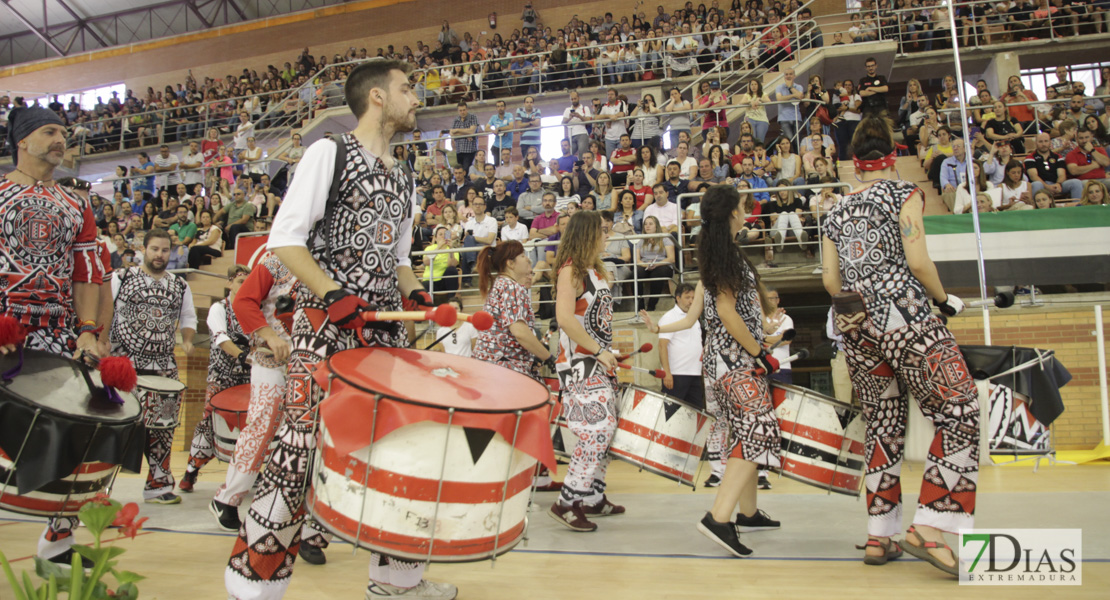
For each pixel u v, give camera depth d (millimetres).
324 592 2629
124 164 18922
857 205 2840
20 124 2635
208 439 5238
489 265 4301
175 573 2916
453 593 2488
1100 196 8383
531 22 18859
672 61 14812
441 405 1710
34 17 23000
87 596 1619
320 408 1768
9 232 2576
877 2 14680
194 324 4996
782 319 6457
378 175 2057
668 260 8305
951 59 14750
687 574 2850
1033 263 7438
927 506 2695
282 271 3426
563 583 2736
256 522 1906
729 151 11664
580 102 15336
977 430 2660
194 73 22188
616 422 3824
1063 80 13523
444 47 18594
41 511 2377
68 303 2770
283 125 17016
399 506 1728
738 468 3143
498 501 1818
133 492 5207
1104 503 4055
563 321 3635
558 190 10625
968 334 7754
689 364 6504
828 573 2818
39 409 2236
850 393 7562
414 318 1872
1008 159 9578
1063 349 7547
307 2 21625
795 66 13812
